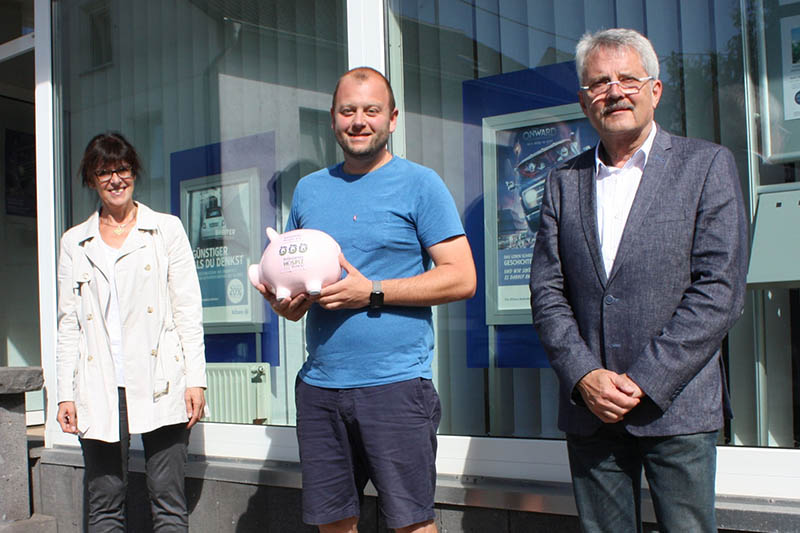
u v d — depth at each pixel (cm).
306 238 176
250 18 340
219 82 350
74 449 344
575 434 169
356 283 177
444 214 189
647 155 166
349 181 198
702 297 151
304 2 321
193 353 256
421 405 185
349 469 190
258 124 336
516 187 264
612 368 161
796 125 220
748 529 192
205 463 301
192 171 358
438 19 280
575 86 255
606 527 166
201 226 352
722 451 211
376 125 188
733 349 221
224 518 285
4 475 316
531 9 263
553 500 215
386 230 189
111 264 249
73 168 390
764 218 221
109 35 386
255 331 328
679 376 150
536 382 255
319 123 317
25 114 539
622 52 164
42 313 374
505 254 264
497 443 247
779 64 223
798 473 202
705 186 158
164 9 369
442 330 273
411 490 182
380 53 287
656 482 158
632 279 160
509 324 261
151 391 243
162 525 251
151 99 373
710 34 233
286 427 298
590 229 169
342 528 195
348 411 185
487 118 271
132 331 244
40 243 380
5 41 448
